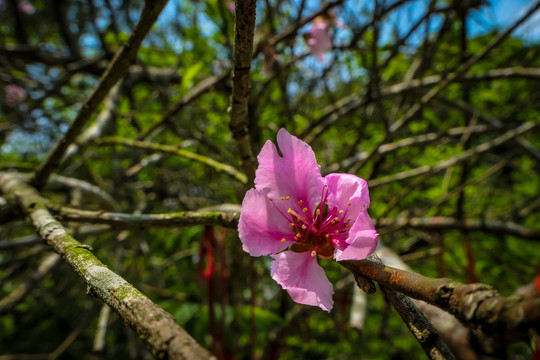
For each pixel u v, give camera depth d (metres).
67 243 0.94
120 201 3.83
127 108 3.77
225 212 1.05
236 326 2.97
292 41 2.21
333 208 0.95
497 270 4.03
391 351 5.43
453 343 1.13
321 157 3.54
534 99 4.16
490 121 3.22
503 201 4.75
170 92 4.20
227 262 3.38
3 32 4.86
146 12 1.15
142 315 0.56
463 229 2.89
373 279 0.71
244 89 1.10
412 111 2.62
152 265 3.84
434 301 0.55
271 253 0.95
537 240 2.86
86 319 3.68
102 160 4.16
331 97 2.75
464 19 2.55
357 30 2.97
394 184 3.86
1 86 4.87
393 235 3.84
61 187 2.45
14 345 6.40
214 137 3.75
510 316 0.44
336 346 5.33
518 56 3.74
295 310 3.44
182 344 0.49
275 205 0.97
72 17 5.06
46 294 4.82
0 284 3.06
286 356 4.84
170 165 4.24
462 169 3.03
